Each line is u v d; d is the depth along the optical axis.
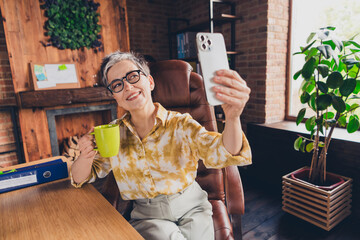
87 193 0.82
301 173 1.90
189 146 0.89
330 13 2.22
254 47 2.54
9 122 3.13
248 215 1.91
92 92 2.65
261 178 2.48
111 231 0.60
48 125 2.53
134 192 0.92
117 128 0.70
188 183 0.92
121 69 0.83
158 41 3.81
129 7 3.50
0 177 0.84
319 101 1.51
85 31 2.66
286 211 1.89
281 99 2.63
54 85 2.53
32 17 2.40
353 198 1.78
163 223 0.85
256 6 2.46
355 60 1.48
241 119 2.81
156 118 0.90
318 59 1.64
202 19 3.37
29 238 0.58
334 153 1.83
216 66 0.58
